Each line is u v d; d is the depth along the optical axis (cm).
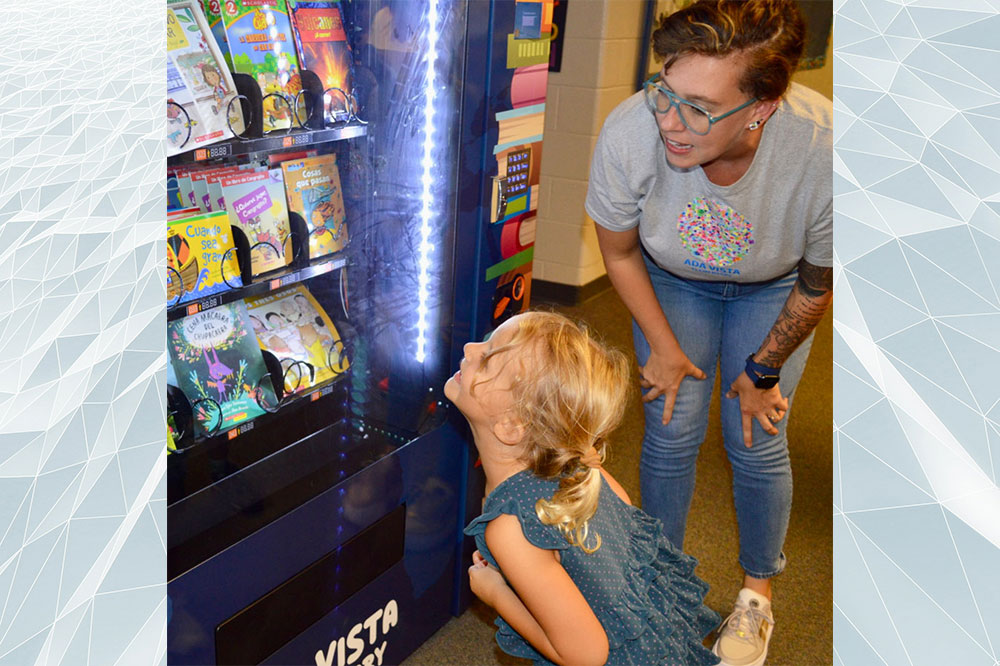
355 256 192
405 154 183
